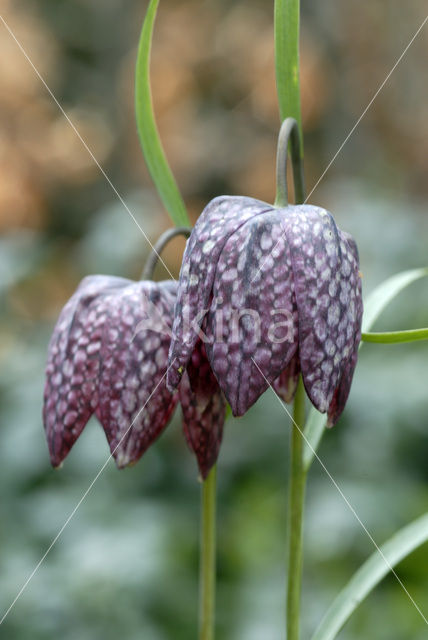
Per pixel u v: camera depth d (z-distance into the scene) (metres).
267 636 0.53
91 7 1.33
